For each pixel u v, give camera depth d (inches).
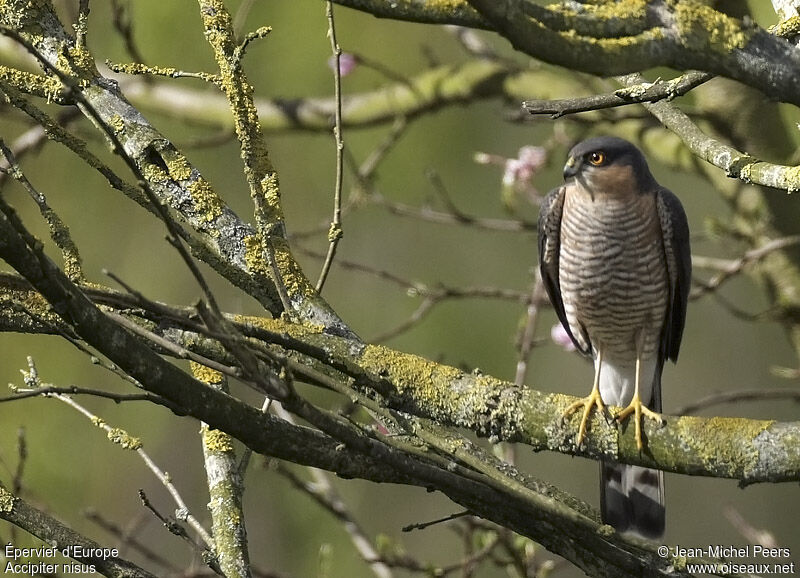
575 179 334.0
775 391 396.5
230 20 251.9
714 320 673.6
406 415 237.6
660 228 333.4
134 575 236.7
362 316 556.7
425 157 552.7
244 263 250.7
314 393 466.3
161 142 259.6
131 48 409.1
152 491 534.9
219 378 253.9
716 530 649.6
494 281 569.0
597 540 223.6
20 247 169.9
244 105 248.1
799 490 653.3
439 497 569.3
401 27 537.3
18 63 458.0
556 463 612.4
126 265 535.8
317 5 522.0
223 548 242.8
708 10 179.9
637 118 416.8
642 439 226.7
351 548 537.3
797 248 418.9
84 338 179.9
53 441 504.7
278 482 545.3
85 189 533.3
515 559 331.3
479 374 236.2
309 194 550.0
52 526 237.3
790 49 181.2
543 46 170.7
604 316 343.9
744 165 248.7
